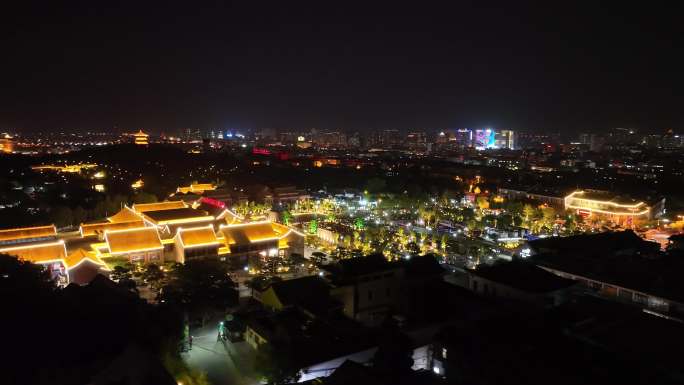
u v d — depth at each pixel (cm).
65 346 5722
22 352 5503
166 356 5928
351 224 15438
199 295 7956
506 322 6284
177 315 6969
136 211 13850
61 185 19688
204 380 5766
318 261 10581
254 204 18662
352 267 7625
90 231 12588
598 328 5969
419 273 7988
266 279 9000
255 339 6781
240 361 6412
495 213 16812
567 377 4906
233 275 10288
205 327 7644
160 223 12294
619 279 7681
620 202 16275
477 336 5947
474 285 7888
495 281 7481
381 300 7688
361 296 7525
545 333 5925
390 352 5400
